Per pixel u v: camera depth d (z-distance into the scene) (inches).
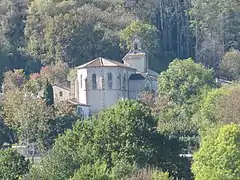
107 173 7849.4
